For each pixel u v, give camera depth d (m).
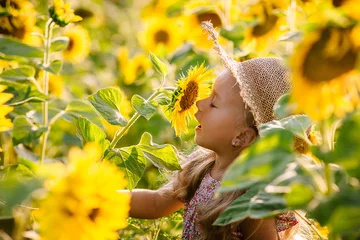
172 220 2.20
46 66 2.00
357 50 1.26
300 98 1.29
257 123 1.90
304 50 1.27
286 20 2.66
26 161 1.82
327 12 1.25
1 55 2.03
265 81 1.92
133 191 2.10
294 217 1.94
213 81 2.01
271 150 1.27
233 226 1.88
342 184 1.33
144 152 1.87
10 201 1.29
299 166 1.33
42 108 2.00
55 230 1.33
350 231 1.24
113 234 1.37
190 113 1.96
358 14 1.25
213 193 1.99
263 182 1.37
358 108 1.29
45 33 2.03
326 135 1.36
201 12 2.76
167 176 2.19
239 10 2.86
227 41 2.71
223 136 1.96
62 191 1.33
